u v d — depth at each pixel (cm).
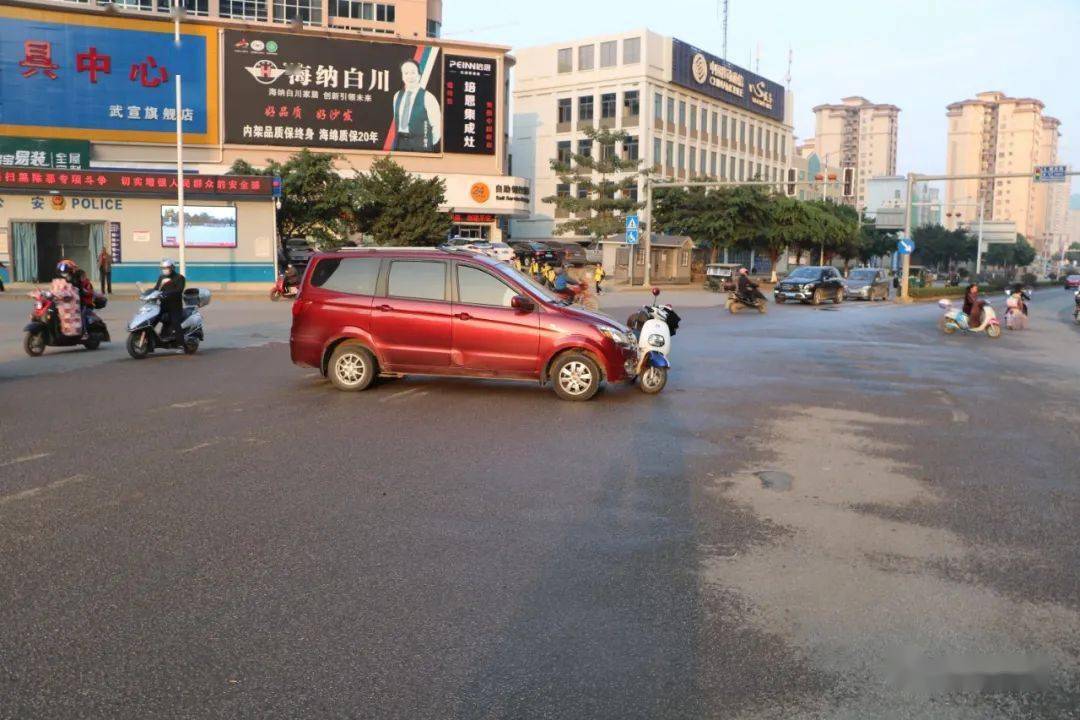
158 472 715
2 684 367
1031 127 16312
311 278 1170
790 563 528
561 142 8012
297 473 721
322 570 502
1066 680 386
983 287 6981
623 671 387
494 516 613
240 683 371
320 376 1289
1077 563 535
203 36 5119
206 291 1617
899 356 1766
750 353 1731
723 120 8744
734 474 748
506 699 361
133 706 351
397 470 738
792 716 352
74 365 1405
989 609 462
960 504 666
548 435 896
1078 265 19062
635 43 7550
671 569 515
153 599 457
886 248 10369
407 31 7888
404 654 399
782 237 6412
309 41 5312
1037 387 1355
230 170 4594
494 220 5800
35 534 557
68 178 3541
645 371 1183
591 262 5466
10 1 4781
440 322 1129
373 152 5503
